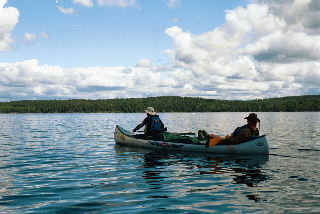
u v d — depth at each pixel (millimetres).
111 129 24031
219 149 10062
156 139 11672
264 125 27328
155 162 8406
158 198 4879
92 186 5672
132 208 4383
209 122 35500
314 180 5996
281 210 4223
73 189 5457
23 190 5395
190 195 5043
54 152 10516
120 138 12992
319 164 7797
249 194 5051
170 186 5660
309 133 17688
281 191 5207
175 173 6875
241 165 7820
